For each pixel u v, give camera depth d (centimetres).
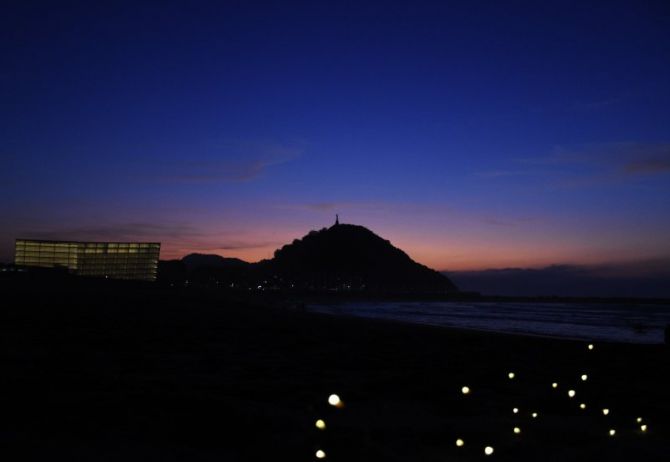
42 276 6888
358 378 1036
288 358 1320
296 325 2498
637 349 1627
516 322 7194
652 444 626
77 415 624
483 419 732
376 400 834
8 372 901
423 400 848
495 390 951
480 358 1406
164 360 1206
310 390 894
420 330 2422
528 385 1009
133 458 507
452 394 890
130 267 14475
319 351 1484
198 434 589
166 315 2909
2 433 550
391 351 1516
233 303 5175
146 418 630
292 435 600
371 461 537
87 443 539
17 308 2836
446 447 597
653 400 881
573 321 7788
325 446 561
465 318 8638
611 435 654
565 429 684
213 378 987
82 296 4594
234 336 1853
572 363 1340
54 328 1869
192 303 4594
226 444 568
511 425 701
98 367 1051
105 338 1634
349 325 2670
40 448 516
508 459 562
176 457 516
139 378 923
